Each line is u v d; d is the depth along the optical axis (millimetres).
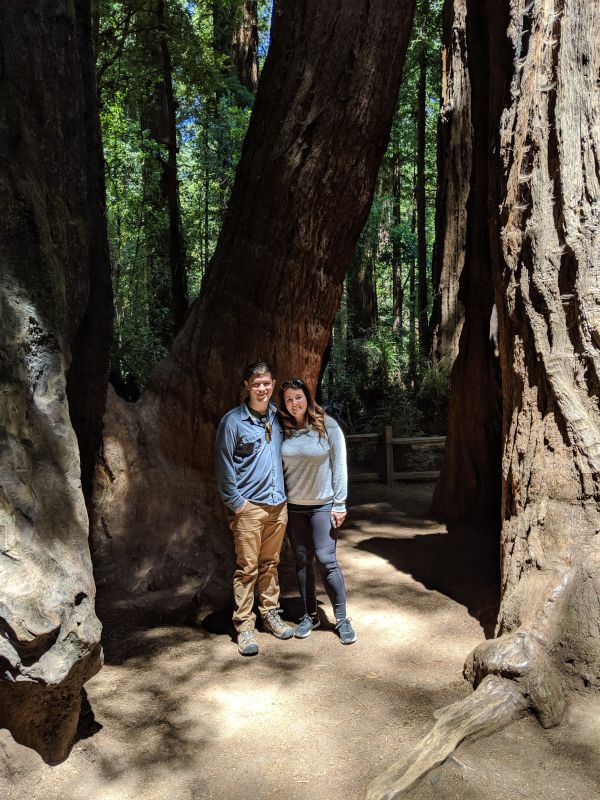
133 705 3291
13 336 2902
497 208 4566
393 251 19438
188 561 5164
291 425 4145
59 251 3586
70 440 2994
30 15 3736
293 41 5621
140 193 15797
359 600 4750
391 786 2527
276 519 4082
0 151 3189
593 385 3639
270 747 2904
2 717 2613
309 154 5574
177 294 12031
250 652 3867
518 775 2654
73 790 2631
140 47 11867
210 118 14305
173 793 2609
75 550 2756
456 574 5289
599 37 4031
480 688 3109
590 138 3898
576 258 3789
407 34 5809
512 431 4074
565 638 3213
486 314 6562
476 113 6516
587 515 3467
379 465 9031
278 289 5668
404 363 12352
